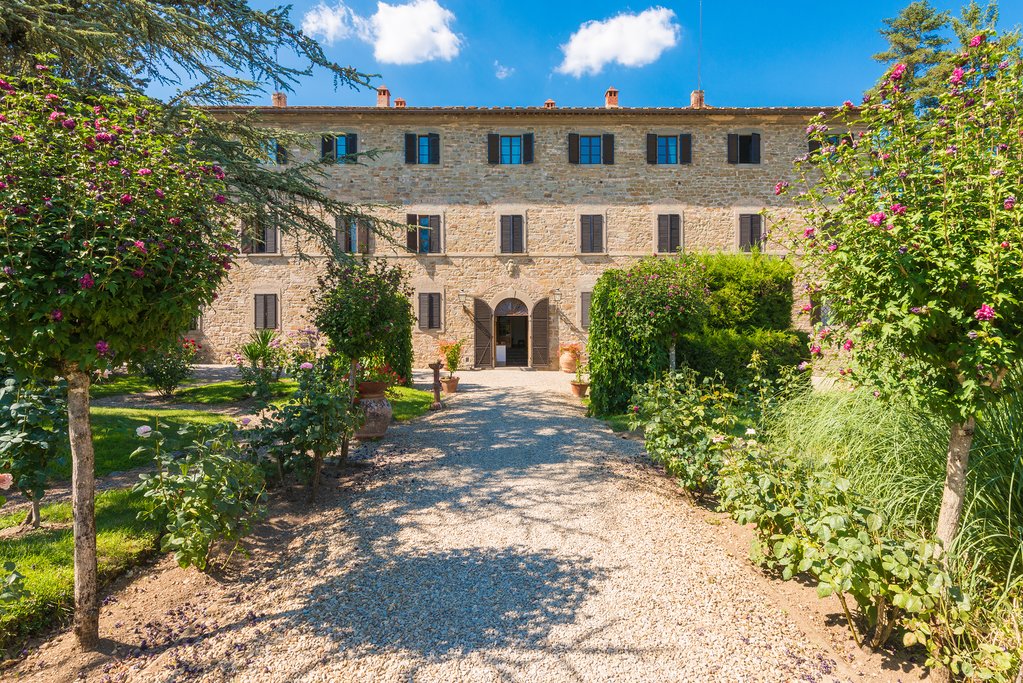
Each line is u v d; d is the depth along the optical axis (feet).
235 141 25.50
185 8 22.91
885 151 9.84
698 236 57.72
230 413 30.53
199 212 10.44
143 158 9.91
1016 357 8.64
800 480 12.26
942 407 9.55
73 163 9.07
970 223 8.67
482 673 8.79
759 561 11.60
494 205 58.44
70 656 9.16
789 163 57.41
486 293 58.70
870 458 14.11
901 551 8.74
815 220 10.85
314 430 16.31
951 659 8.61
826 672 8.86
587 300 58.39
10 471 12.99
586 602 10.94
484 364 59.00
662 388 20.39
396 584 11.68
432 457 21.62
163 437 12.83
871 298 9.80
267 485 17.78
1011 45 9.06
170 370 35.50
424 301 58.49
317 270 58.08
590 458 21.39
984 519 10.88
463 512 15.66
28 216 8.24
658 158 58.59
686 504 16.39
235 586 11.68
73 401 9.25
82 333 8.80
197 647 9.49
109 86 20.48
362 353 25.26
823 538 9.37
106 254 8.53
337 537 14.03
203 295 10.00
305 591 11.45
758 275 42.24
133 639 9.71
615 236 58.34
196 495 11.46
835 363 17.40
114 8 18.33
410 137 57.98
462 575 12.06
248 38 23.48
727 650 9.40
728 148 57.67
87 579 9.36
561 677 8.69
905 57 59.47
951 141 9.19
